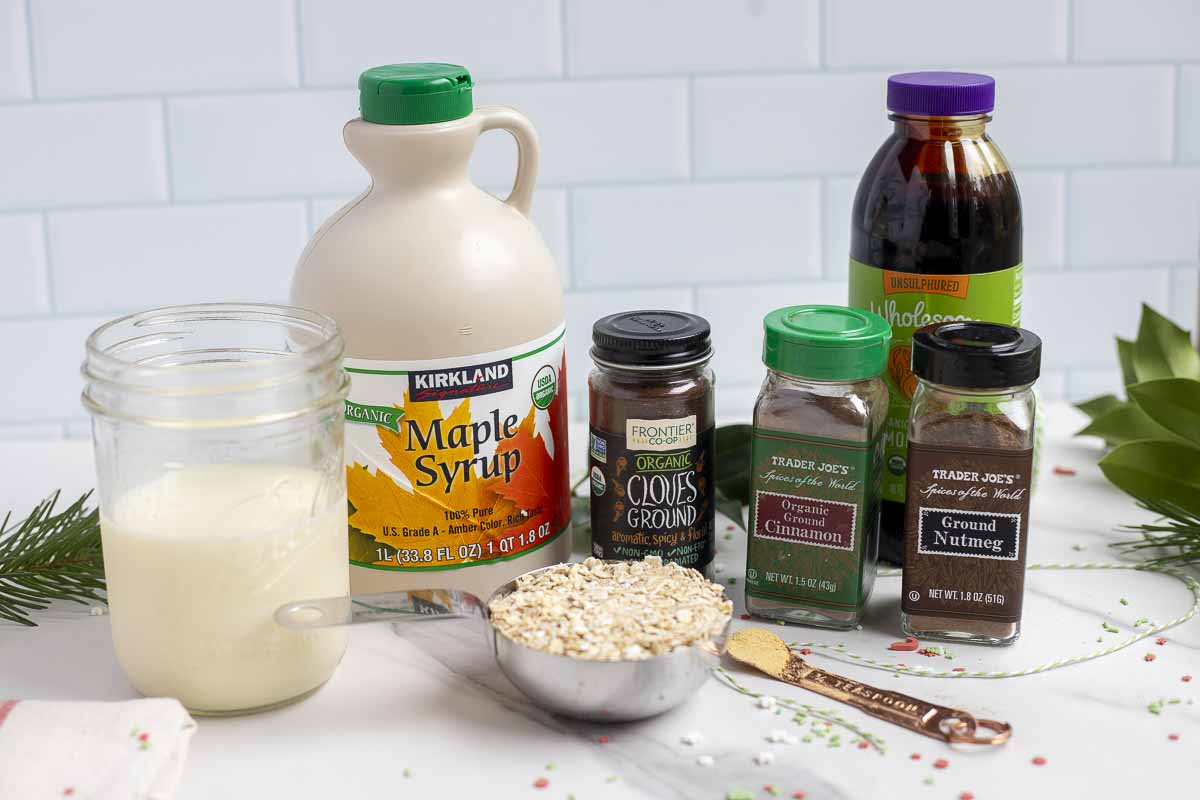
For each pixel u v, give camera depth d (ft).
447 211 2.46
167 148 3.85
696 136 3.95
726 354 4.18
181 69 3.78
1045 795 2.05
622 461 2.57
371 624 2.58
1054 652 2.48
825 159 3.99
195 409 2.14
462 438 2.48
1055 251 4.18
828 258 4.09
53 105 3.78
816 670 2.40
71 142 3.82
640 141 3.94
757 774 2.12
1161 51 3.96
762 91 3.92
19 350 4.01
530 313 2.50
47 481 3.41
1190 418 2.77
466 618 2.37
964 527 2.43
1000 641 2.50
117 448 2.22
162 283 3.98
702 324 2.58
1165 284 4.22
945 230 2.57
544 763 2.16
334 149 3.89
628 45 3.84
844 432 2.44
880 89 3.93
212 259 3.97
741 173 3.99
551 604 2.32
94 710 2.10
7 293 3.95
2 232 3.89
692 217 4.02
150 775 1.98
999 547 2.43
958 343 2.35
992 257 2.59
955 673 2.40
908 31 3.89
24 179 3.84
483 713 2.31
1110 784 2.08
